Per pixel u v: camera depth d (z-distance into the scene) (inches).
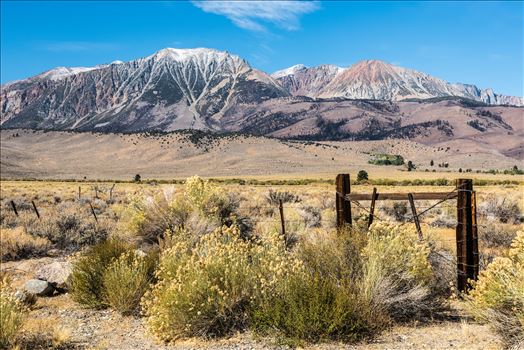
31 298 402.6
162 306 306.5
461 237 362.6
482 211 916.0
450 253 422.6
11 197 1542.8
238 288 313.1
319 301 285.1
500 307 263.6
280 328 287.3
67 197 1624.0
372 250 323.3
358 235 348.8
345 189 430.0
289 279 304.8
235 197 641.6
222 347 279.3
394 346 266.7
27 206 1222.9
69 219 710.5
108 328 338.0
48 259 588.1
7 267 547.2
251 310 302.5
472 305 287.1
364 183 3959.2
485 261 427.5
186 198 578.2
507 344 252.7
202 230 526.6
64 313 379.9
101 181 6067.9
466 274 358.6
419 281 323.9
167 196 588.4
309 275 315.3
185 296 304.0
